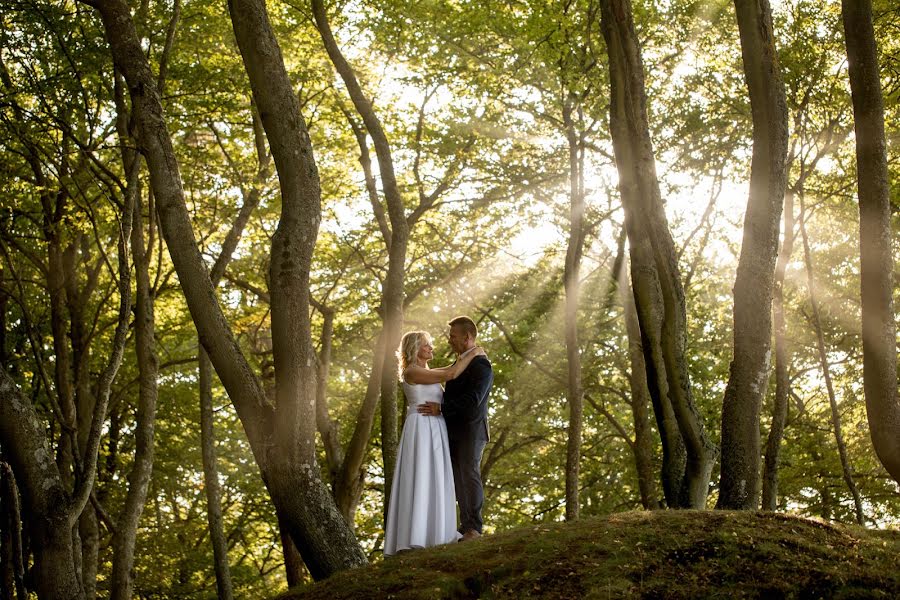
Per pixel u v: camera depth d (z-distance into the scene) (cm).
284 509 915
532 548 800
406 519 913
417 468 916
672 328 1079
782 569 704
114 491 2352
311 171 940
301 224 930
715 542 755
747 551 734
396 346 1480
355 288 2336
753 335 979
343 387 2522
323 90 1922
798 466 2317
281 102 933
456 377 938
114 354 1203
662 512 869
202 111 1775
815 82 1770
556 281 2438
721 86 1948
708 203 2164
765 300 982
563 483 2536
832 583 679
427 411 935
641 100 1131
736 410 973
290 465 911
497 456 2489
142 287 1598
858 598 659
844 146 1961
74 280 2028
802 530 784
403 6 1788
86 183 1727
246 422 935
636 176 1115
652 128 1980
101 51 1530
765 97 1009
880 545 745
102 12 1028
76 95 1591
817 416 2414
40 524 973
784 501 2414
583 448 2544
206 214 1962
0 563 898
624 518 855
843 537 772
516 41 1744
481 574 767
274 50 940
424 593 746
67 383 1800
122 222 1301
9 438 967
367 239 2308
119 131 1555
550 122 2019
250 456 2570
